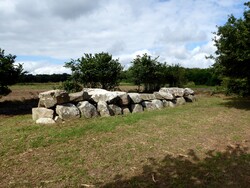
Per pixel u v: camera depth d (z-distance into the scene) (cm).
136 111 1034
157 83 1925
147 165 502
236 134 711
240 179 446
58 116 816
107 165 499
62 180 445
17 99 1496
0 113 1070
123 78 1694
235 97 1620
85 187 425
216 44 1090
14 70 1141
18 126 766
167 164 507
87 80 1460
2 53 1128
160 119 845
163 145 607
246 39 941
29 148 575
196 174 464
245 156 550
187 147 600
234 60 1021
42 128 729
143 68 1748
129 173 470
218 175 460
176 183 430
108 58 1472
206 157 543
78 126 746
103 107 916
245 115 963
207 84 2970
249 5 989
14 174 466
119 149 575
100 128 720
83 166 495
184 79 2130
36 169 483
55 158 527
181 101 1266
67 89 1374
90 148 579
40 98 846
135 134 679
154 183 433
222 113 987
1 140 623
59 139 629
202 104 1265
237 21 1010
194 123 808
